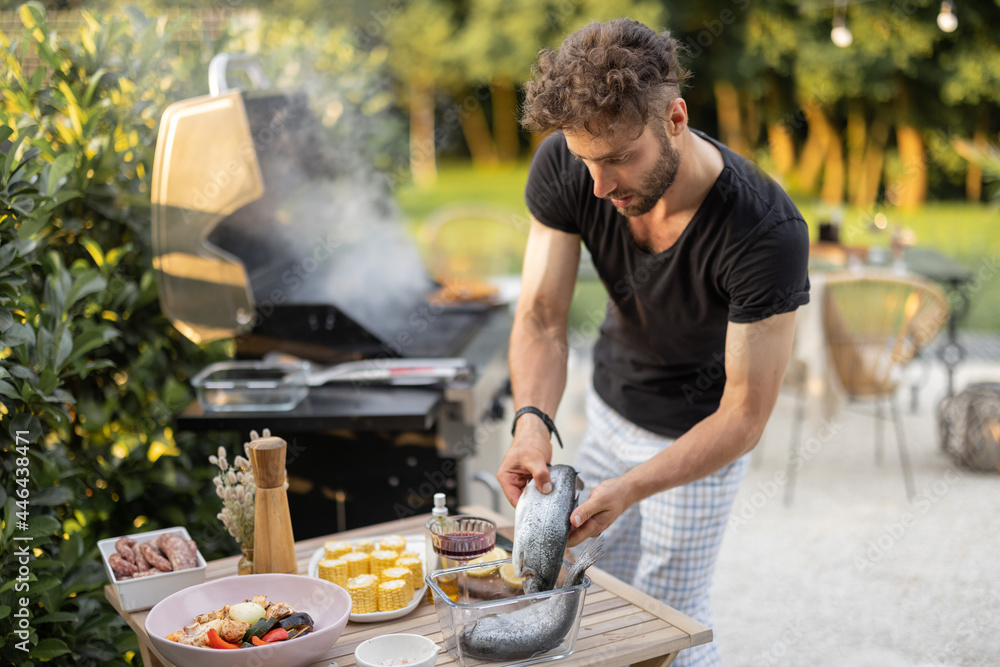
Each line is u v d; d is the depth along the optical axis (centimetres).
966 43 1062
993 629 257
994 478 379
